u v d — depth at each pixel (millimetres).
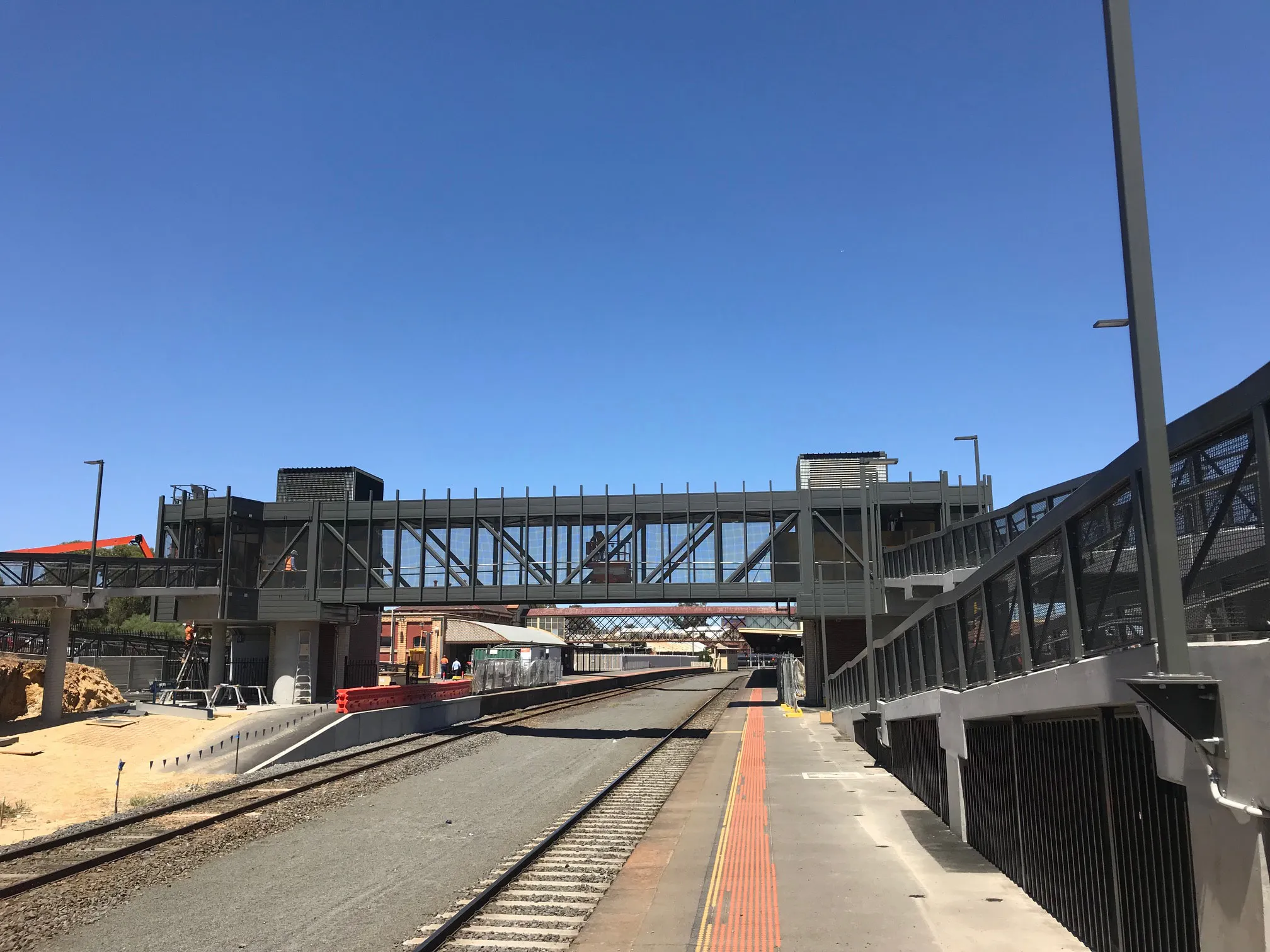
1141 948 6516
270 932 9969
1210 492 5371
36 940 9859
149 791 21797
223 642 40031
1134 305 5316
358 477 43938
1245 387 4797
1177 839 5887
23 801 20453
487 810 17984
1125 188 5438
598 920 8820
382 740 31406
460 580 36875
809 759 22781
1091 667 6914
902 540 35750
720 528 36062
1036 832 9062
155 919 10602
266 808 17875
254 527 39344
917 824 13500
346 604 38531
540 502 36781
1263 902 4621
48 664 32344
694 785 19125
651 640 144750
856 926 8250
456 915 9586
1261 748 4527
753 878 10195
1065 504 7543
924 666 15234
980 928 8117
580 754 27656
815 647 44156
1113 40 5598
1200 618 5508
